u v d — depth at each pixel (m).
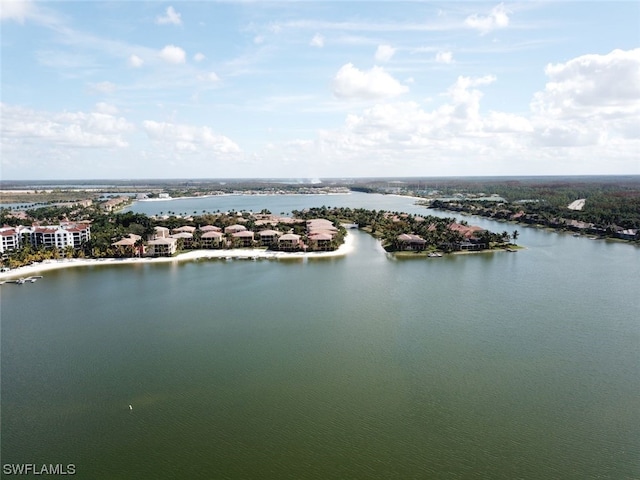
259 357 107.38
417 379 96.38
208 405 87.56
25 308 147.12
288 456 73.31
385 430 79.50
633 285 171.88
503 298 154.12
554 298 154.00
